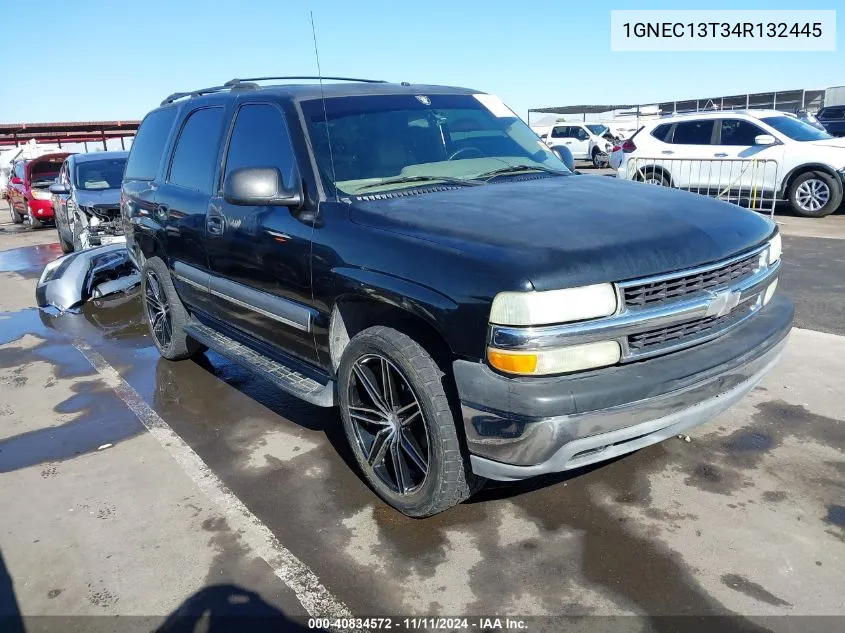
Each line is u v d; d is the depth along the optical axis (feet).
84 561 9.59
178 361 18.22
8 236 49.42
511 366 8.09
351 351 10.31
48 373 17.80
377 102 12.87
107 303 24.91
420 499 9.72
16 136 106.93
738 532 9.47
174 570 9.30
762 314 10.32
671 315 8.59
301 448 12.76
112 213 30.78
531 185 11.60
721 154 39.42
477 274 8.36
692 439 12.16
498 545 9.49
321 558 9.41
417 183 11.59
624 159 43.57
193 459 12.50
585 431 8.13
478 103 14.33
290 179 11.75
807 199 37.17
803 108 82.28
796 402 13.39
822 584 8.39
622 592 8.43
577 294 8.05
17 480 12.00
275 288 12.07
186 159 15.79
